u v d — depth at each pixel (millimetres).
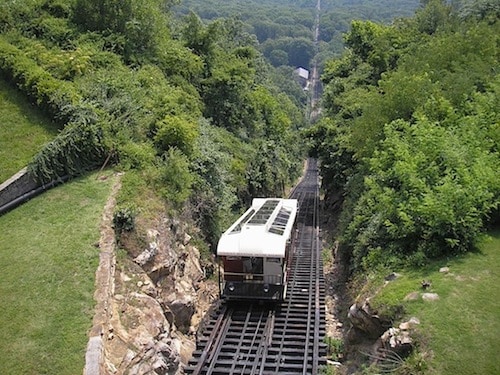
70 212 16141
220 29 35156
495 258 13297
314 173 84312
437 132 15688
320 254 26500
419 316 11211
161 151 20500
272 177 37844
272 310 17266
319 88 146375
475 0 40688
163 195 18375
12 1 25203
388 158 17312
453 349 10133
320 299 18984
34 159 17438
